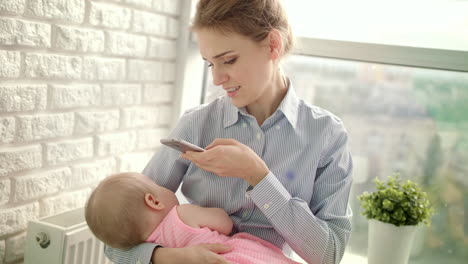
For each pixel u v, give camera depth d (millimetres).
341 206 1471
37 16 1642
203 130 1535
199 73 2584
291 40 1475
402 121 2357
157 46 2299
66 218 1788
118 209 1354
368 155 2426
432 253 2318
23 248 1751
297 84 2523
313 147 1482
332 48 2355
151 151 2400
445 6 2209
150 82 2305
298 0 2455
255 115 1523
